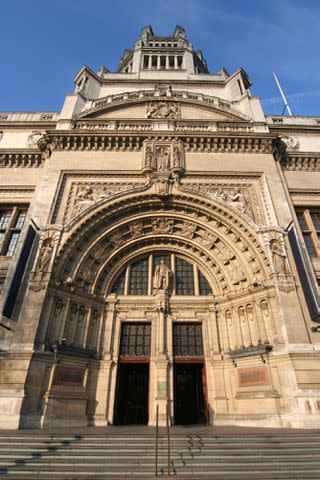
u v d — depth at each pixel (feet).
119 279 55.31
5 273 48.96
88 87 80.59
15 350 36.78
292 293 42.88
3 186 58.29
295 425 34.24
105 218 52.60
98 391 43.52
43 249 45.68
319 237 55.72
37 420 34.83
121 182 56.34
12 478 18.99
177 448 24.09
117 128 64.64
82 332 45.60
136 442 25.04
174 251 57.41
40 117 74.79
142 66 102.01
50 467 20.71
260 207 53.42
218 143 61.26
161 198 54.49
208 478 18.93
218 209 53.21
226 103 76.69
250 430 31.94
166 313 50.75
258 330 43.62
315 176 61.31
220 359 46.68
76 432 29.43
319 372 36.70
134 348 48.96
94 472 20.06
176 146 59.82
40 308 40.37
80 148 59.82
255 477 19.13
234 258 51.83
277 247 47.37
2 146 67.05
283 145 62.44
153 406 43.11
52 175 55.26
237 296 48.34
